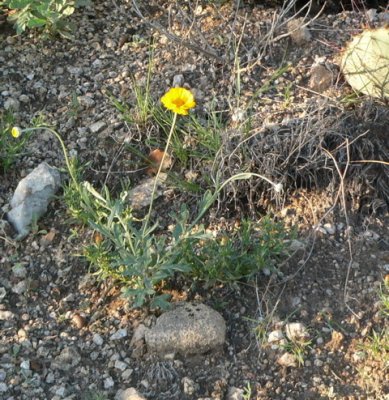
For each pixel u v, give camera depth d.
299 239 1.07
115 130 1.16
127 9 1.31
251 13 1.30
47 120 1.18
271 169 1.10
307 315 1.01
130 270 0.97
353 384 0.96
